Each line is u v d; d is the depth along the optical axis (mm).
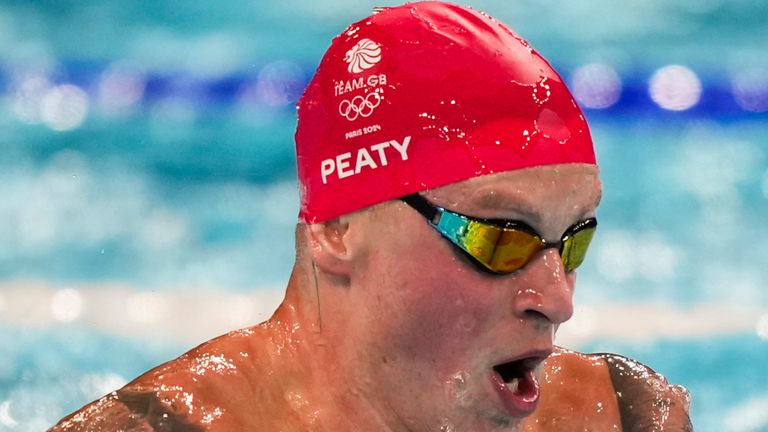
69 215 19672
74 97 27109
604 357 6945
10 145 23547
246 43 31422
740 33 33688
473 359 5309
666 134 26297
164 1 34781
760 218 20406
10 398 12617
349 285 5590
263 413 5734
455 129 5277
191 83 28375
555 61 31109
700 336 15328
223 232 19172
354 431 5621
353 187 5484
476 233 5168
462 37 5484
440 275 5262
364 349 5535
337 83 5648
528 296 5215
